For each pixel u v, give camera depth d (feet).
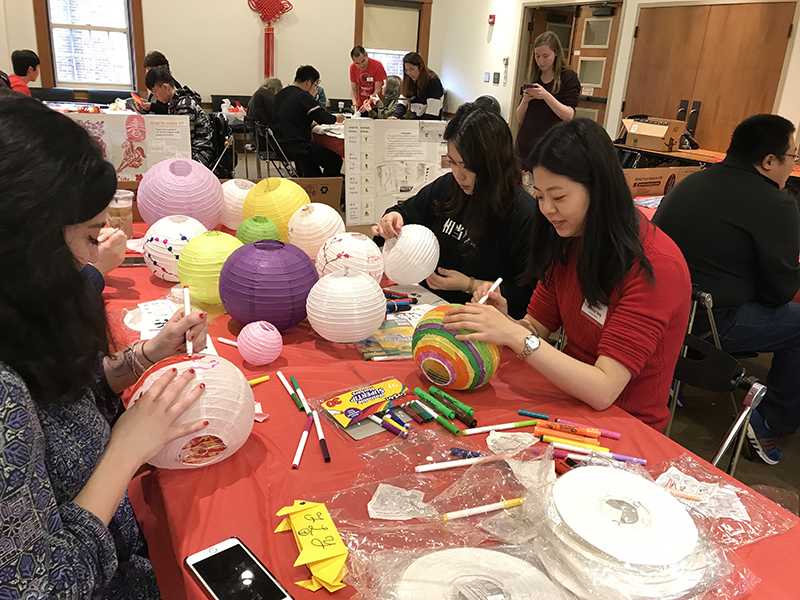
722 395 9.70
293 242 6.10
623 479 2.97
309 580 2.59
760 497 3.28
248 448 3.51
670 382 4.75
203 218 6.69
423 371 4.31
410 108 19.27
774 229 7.39
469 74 27.32
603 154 4.07
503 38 24.84
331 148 18.37
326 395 4.11
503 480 3.25
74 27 23.75
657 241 4.42
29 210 2.09
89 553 2.45
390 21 28.63
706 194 7.75
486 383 4.33
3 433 2.10
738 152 7.68
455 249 6.86
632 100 19.38
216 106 25.68
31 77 18.98
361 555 2.70
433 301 5.99
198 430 3.12
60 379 2.41
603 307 4.52
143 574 3.30
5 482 2.08
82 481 2.69
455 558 2.60
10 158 2.06
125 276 6.20
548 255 4.93
